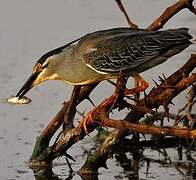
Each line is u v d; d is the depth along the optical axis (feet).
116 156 50.11
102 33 43.57
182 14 75.36
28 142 50.80
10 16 78.64
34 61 65.77
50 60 43.96
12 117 55.01
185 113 47.93
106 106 40.70
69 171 47.14
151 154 50.29
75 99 45.57
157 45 42.39
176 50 42.63
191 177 45.65
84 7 80.89
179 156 49.62
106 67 42.78
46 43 70.49
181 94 56.95
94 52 42.83
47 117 55.01
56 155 47.34
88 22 75.87
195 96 51.11
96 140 51.98
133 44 42.73
